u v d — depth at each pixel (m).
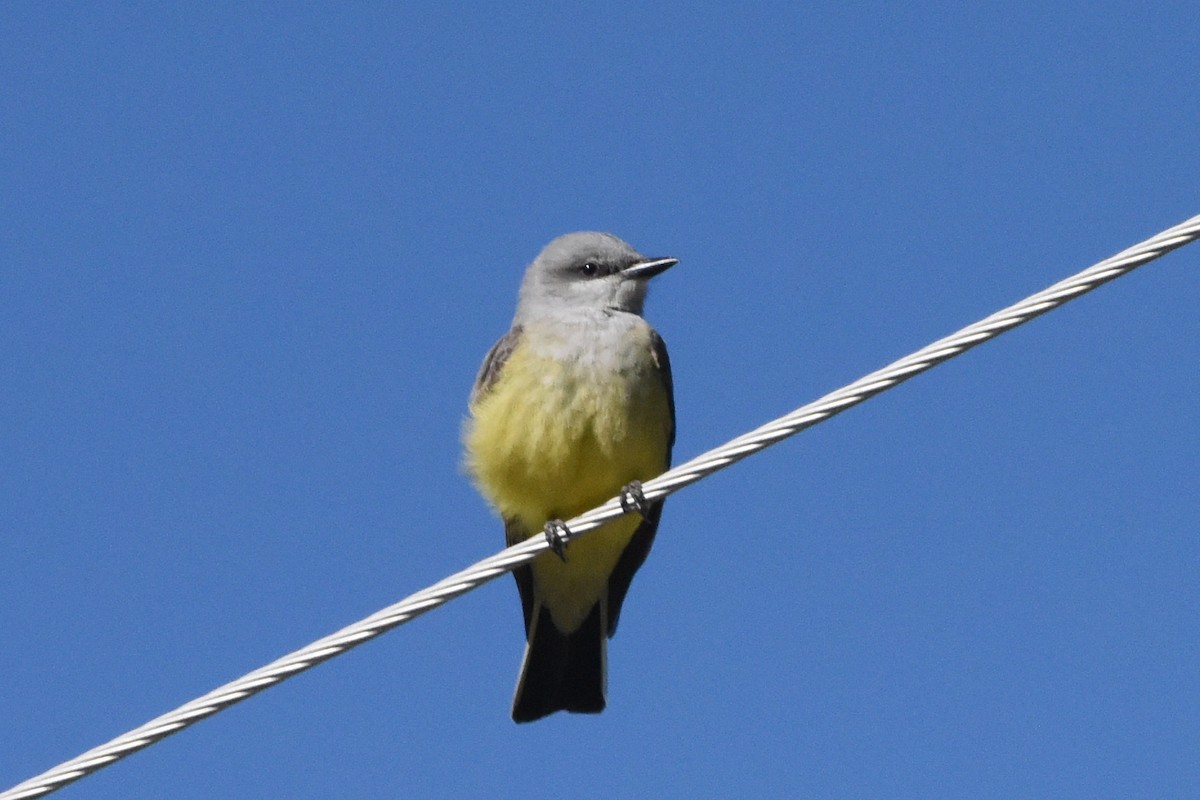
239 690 9.32
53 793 9.16
